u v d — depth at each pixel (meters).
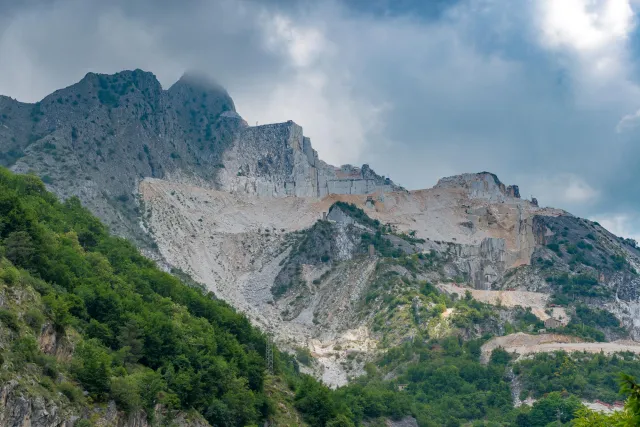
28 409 199.88
